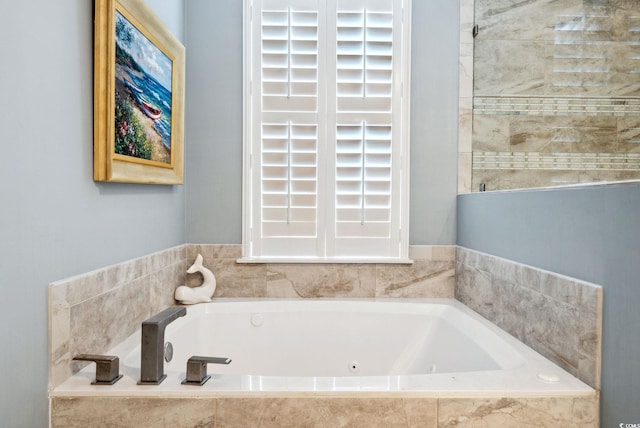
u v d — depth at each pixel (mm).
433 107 2408
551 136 2311
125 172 1530
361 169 2369
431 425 1239
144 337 1269
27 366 1085
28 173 1075
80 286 1311
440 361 2045
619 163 2232
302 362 2221
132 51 1577
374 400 1239
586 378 1293
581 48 2281
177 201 2244
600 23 2268
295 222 2377
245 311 2219
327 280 2389
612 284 1198
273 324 2227
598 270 1259
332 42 2373
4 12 983
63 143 1228
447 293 2424
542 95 2326
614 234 1191
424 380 1317
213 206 2383
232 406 1227
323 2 2365
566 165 2289
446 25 2398
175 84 2051
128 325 1657
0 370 980
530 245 1640
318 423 1236
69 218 1267
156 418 1219
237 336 2193
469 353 1829
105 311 1475
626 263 1145
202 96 2371
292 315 2242
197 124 2373
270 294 2381
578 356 1329
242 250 2383
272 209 2373
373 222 2396
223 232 2389
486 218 2035
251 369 2184
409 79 2381
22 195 1054
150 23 1735
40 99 1119
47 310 1168
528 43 2342
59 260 1222
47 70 1148
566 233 1415
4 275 993
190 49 2363
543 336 1526
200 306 2188
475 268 2135
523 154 2342
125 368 1368
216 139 2375
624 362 1149
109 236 1524
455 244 2420
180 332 1932
